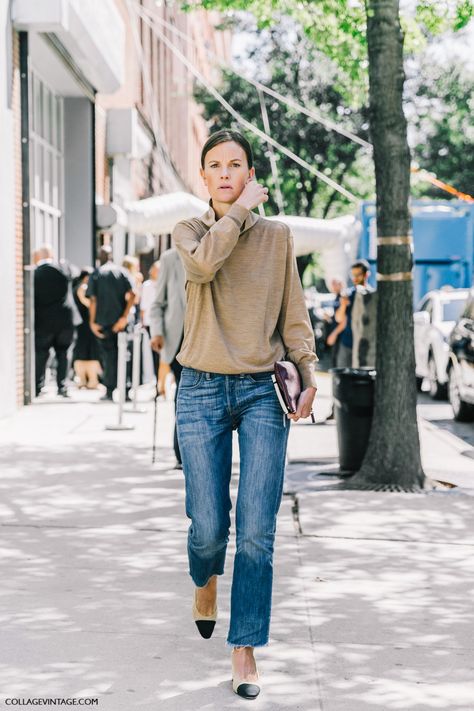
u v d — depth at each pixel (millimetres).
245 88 41594
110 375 16844
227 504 4590
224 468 4594
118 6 25000
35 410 15422
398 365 9531
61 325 17016
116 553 6898
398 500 8805
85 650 4992
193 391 4590
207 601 4980
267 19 13383
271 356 4590
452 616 5668
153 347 9703
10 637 5160
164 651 5004
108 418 14477
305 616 5617
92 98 21688
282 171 42406
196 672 4727
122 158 25906
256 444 4508
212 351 4520
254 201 4445
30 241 15953
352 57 13391
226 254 4402
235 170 4562
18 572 6391
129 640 5148
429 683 4668
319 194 46062
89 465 10367
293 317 4668
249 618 4449
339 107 41312
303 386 4641
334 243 23094
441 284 23953
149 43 33906
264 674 4734
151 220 21500
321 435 13320
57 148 21312
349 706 4375
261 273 4562
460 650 5121
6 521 7793
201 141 63719
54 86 20516
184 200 21703
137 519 7918
